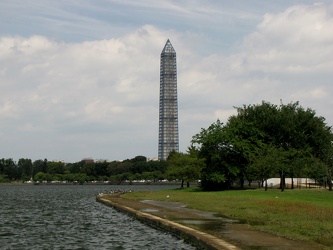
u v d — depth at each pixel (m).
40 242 30.03
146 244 28.38
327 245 22.64
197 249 25.84
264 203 48.44
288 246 22.44
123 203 61.31
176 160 118.19
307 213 36.94
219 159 97.25
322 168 87.69
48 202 81.31
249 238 25.22
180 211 44.28
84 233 34.44
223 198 60.81
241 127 98.25
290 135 99.19
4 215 51.56
